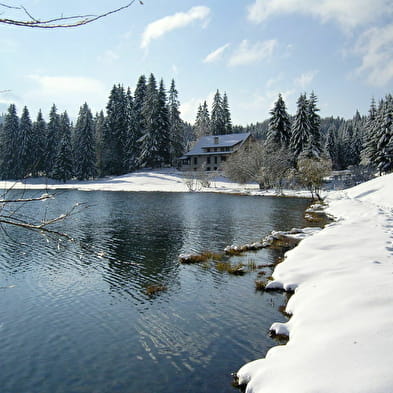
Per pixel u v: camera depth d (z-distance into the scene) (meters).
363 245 14.42
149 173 67.81
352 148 87.25
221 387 6.54
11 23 1.85
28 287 11.88
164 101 71.12
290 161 53.06
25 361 7.57
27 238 19.31
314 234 19.14
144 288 11.80
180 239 19.27
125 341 8.34
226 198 42.78
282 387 5.45
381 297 7.88
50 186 54.28
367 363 5.37
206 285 12.00
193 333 8.64
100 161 73.06
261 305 10.21
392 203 27.41
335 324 7.23
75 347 8.10
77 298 10.95
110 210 31.08
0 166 56.66
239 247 16.84
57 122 67.38
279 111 57.22
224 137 74.44
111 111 74.56
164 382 6.76
